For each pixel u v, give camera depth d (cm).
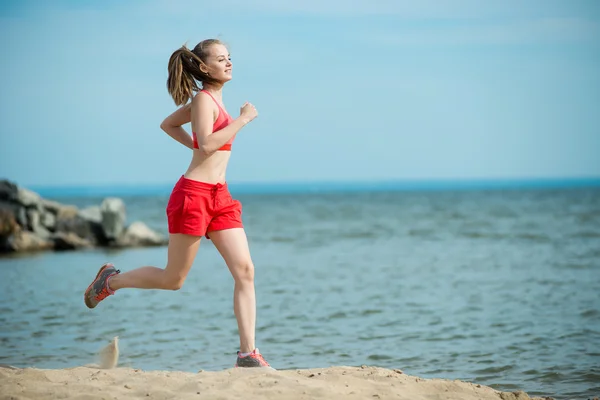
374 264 2194
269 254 2622
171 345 1045
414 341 1063
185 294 1588
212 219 663
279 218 5912
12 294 1614
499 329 1139
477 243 2942
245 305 666
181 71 654
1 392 579
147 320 1261
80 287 1748
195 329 1175
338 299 1494
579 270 1906
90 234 3319
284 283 1766
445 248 2742
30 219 3256
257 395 556
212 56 657
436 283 1717
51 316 1303
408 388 600
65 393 579
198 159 654
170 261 665
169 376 630
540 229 3716
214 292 1619
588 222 4297
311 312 1337
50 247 3188
